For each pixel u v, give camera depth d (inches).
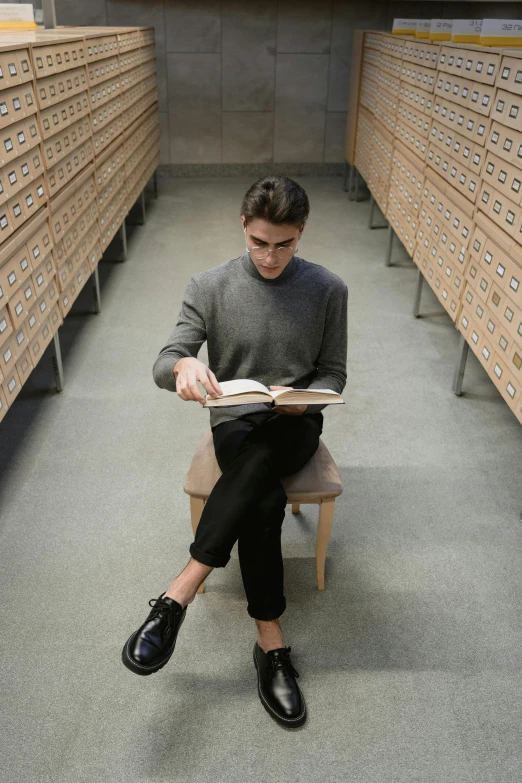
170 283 178.7
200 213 243.3
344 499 96.5
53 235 110.3
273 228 57.2
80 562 83.7
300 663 70.7
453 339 150.0
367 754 61.2
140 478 100.3
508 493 99.0
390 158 181.6
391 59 179.8
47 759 60.2
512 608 78.5
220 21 264.5
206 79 276.4
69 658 70.5
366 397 124.6
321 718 64.6
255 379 69.1
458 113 116.6
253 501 59.8
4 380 86.6
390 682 68.7
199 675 69.1
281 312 65.3
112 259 196.9
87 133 135.4
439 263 130.1
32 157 99.1
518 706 66.4
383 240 218.4
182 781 58.6
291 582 81.6
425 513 94.3
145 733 62.8
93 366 134.1
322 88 282.5
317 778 59.0
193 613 76.7
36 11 198.4
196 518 72.3
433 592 80.7
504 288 94.5
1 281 85.0
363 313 162.1
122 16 262.1
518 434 114.2
